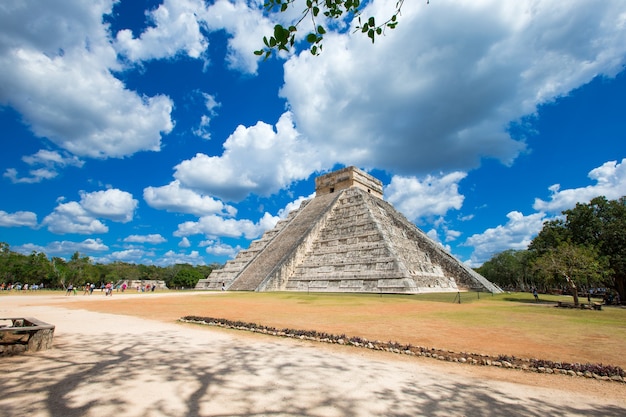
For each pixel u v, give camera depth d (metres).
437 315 13.86
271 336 9.50
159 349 7.68
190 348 7.84
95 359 6.73
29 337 7.34
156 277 92.50
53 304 19.42
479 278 37.34
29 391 4.89
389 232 35.78
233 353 7.39
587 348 8.13
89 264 62.59
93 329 10.41
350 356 7.36
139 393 4.86
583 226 25.47
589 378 6.05
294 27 4.80
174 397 4.74
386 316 13.41
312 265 33.22
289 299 21.61
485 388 5.45
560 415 4.40
